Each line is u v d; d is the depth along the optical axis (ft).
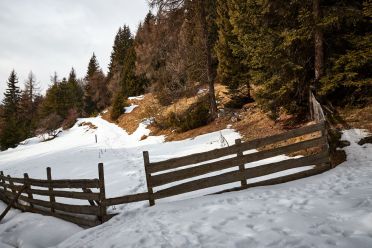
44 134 192.34
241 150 27.55
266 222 18.20
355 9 36.40
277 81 43.88
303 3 39.88
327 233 15.60
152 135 96.89
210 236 17.52
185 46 86.94
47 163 86.63
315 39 40.68
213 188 31.45
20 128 216.95
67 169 66.90
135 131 115.55
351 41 37.50
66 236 26.12
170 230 19.40
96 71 273.95
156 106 120.37
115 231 21.43
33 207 36.29
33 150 138.72
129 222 22.82
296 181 27.45
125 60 207.41
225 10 78.23
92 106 256.52
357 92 40.01
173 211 23.32
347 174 26.84
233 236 16.98
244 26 52.54
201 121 77.77
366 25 40.37
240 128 60.75
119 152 82.33
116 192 39.73
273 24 44.70
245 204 22.31
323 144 29.81
